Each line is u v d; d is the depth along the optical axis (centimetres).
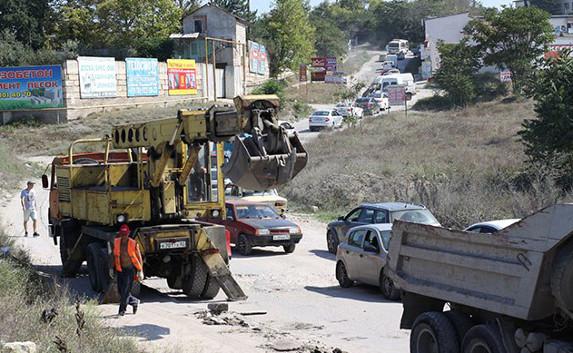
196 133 1884
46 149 7025
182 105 9056
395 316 1986
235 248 3234
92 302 1908
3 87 7894
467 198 3419
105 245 2256
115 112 8256
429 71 12794
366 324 1894
